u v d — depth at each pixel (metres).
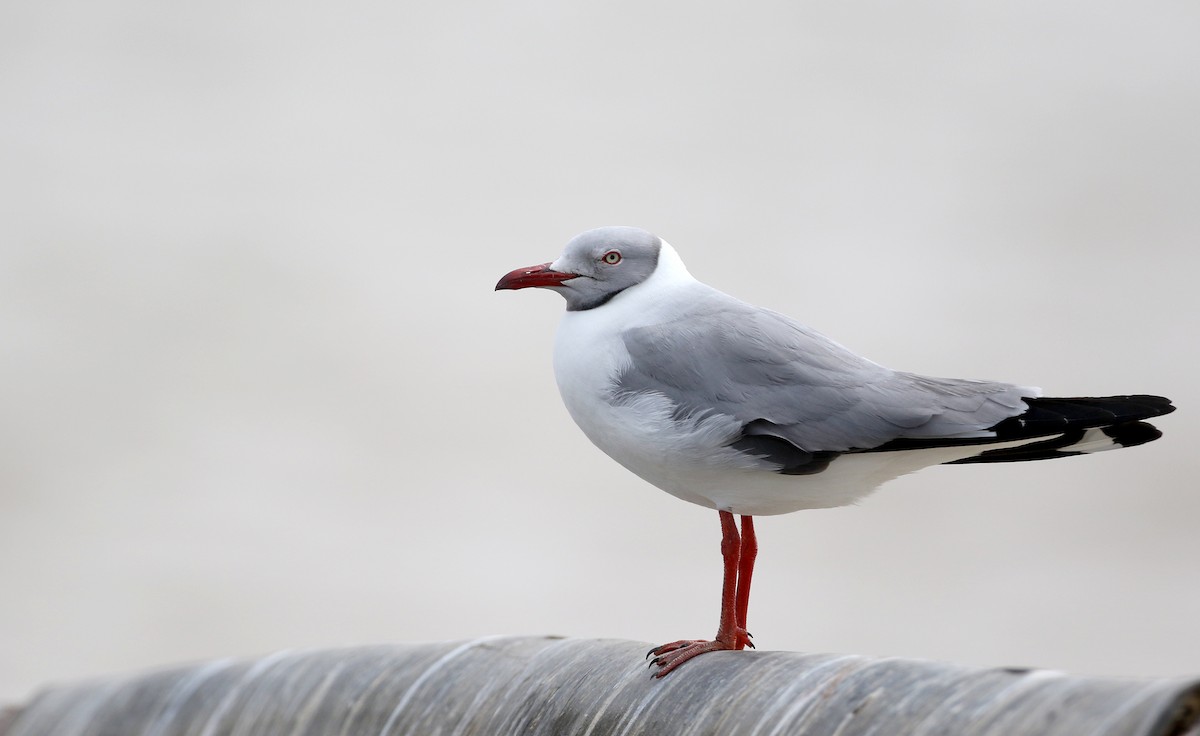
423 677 10.46
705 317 11.27
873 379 10.86
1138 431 10.98
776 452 10.71
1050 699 6.83
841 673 8.21
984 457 11.38
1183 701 6.10
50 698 12.62
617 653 9.81
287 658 11.49
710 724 8.66
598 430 11.38
